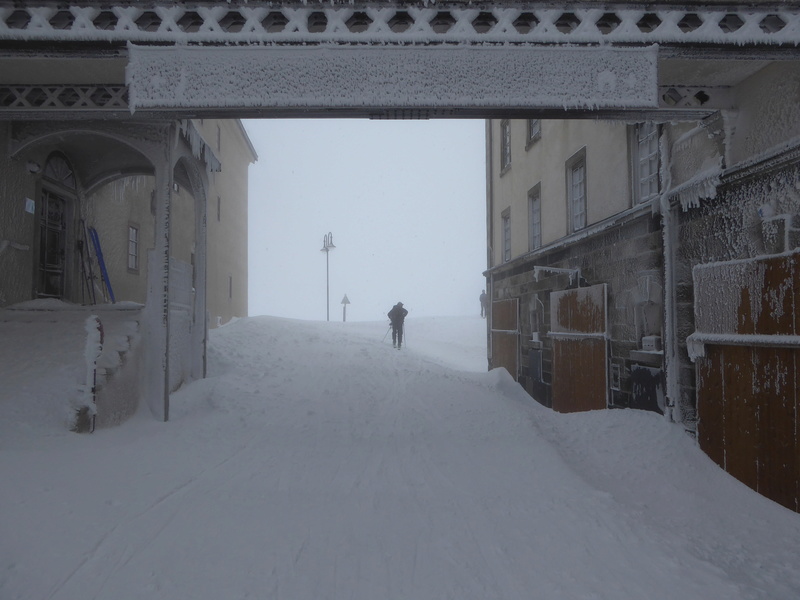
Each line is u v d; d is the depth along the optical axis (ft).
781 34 17.76
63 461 17.39
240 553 12.81
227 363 38.83
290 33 18.43
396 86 18.51
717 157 21.66
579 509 15.97
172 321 29.71
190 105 18.40
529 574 12.34
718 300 21.02
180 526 13.93
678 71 20.11
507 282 51.42
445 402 31.45
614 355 29.68
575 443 23.40
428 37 18.42
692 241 23.04
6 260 28.53
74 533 12.94
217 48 18.44
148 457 19.25
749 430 19.35
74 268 35.17
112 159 34.68
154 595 10.88
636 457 21.40
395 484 18.10
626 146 28.81
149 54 18.39
